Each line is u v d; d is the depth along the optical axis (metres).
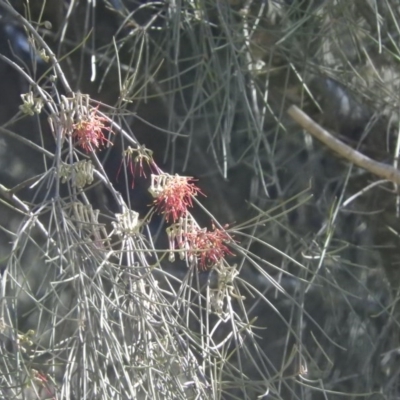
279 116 5.27
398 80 5.70
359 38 5.44
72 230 3.51
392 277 5.94
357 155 4.21
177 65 4.98
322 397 5.71
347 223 5.92
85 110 3.57
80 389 3.42
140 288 3.55
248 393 5.26
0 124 6.02
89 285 3.44
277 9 5.37
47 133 6.01
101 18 5.68
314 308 5.84
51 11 5.73
